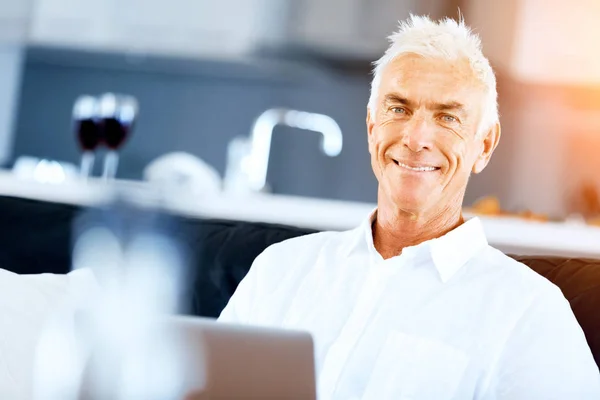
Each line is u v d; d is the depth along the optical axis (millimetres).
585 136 5875
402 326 1611
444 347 1567
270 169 6234
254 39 5793
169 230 2004
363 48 5629
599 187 5816
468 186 6000
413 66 1650
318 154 6211
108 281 1974
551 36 5344
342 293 1701
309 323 1694
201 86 6430
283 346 985
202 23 5855
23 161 5719
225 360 958
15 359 1707
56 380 919
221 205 2645
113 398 907
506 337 1553
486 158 1727
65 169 5320
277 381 967
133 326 951
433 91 1629
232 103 6395
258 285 1805
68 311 977
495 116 1692
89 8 5953
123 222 2041
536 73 5398
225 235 1949
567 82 5363
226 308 1827
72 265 1983
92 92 6539
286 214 2592
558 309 1558
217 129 6410
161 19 5895
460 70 1641
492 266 1641
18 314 1760
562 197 5895
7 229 2018
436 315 1604
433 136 1627
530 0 5348
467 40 1665
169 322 970
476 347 1556
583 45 5305
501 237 2430
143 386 917
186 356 945
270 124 5137
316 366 985
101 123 2881
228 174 5023
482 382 1541
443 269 1632
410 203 1638
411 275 1656
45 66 6602
